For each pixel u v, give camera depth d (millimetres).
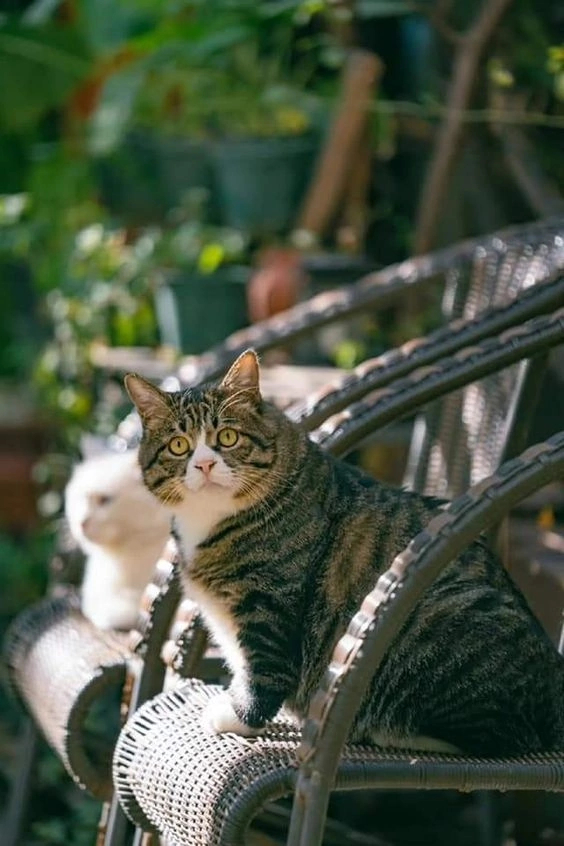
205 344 6465
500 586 3336
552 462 3014
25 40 7609
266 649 3260
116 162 7418
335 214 6996
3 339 8781
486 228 6348
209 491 3336
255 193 6793
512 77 6020
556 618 4312
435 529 2945
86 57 7676
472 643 3219
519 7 6059
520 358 3793
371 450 5871
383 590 2906
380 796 5184
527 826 4191
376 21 7199
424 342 4086
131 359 6211
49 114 8555
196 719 3289
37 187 7840
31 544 7523
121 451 4855
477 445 4371
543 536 4875
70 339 7113
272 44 7551
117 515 4438
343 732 2848
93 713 5395
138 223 7523
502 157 6184
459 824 5055
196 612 3574
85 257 7105
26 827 4496
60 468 7145
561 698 3240
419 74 6957
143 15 7547
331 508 3385
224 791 2938
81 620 4438
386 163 7137
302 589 3307
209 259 6520
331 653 3279
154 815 3152
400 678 3234
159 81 7414
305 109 7000
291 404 4973
